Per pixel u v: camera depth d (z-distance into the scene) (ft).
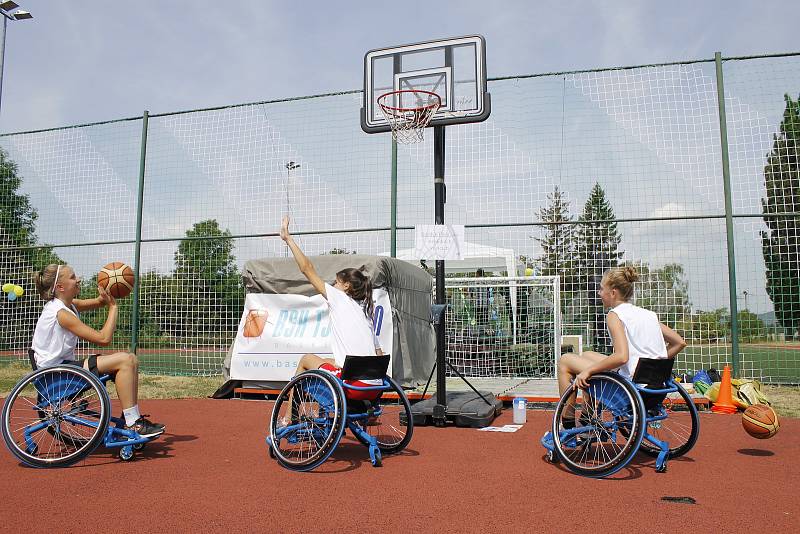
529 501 10.37
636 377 12.42
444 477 12.03
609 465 11.70
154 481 11.63
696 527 9.04
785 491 11.05
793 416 20.17
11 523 9.14
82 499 10.42
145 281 33.37
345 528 8.98
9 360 36.17
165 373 33.22
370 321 14.65
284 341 24.66
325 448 12.12
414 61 20.44
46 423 12.96
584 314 28.84
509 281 31.73
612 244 27.86
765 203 26.18
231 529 8.91
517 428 18.11
